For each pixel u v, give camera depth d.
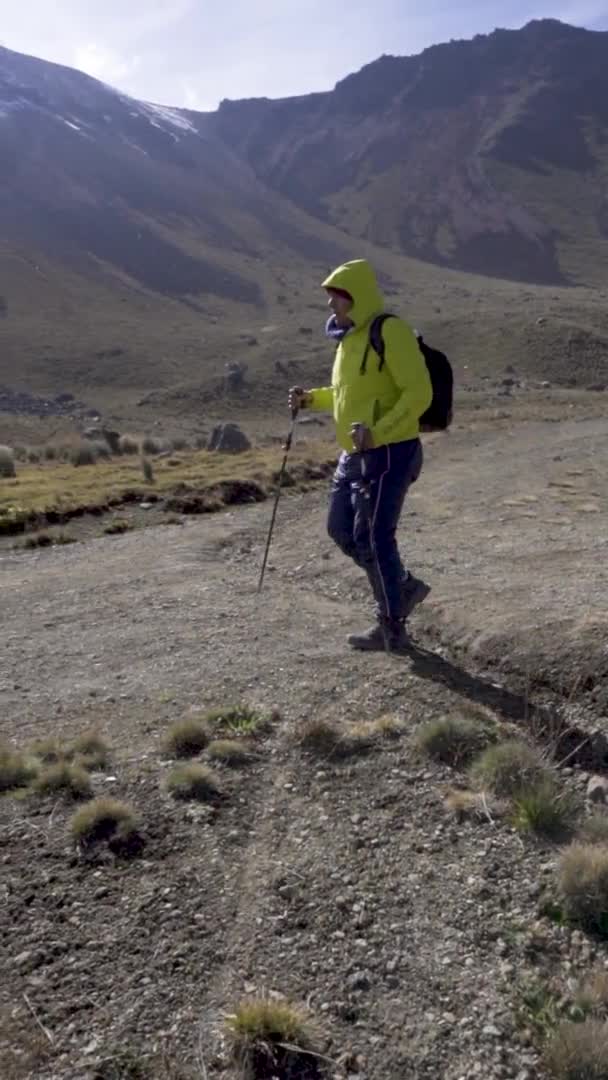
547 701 5.25
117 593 7.90
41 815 4.25
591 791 4.37
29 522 11.73
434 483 13.98
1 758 4.65
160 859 3.91
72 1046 3.04
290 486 14.10
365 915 3.58
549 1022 3.09
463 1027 3.09
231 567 8.71
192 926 3.53
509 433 22.12
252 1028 3.01
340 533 5.82
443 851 3.95
